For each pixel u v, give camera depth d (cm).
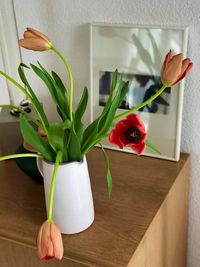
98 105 97
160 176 88
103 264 67
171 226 91
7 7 101
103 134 70
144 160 95
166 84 65
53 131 65
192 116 91
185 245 109
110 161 95
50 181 70
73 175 69
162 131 92
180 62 62
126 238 71
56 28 98
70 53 99
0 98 114
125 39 88
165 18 85
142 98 91
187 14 82
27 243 74
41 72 70
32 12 99
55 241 56
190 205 103
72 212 71
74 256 70
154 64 87
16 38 104
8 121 96
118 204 80
